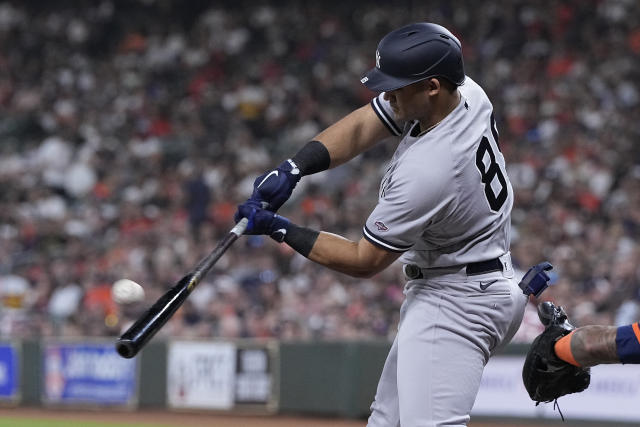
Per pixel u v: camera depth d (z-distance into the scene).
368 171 59.06
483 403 37.50
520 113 60.81
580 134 56.25
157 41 81.56
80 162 68.50
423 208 14.87
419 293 15.92
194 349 44.91
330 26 77.62
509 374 36.84
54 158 69.00
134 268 52.22
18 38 84.88
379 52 15.23
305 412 41.69
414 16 75.19
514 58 67.12
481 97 15.75
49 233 59.91
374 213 15.13
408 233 14.98
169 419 42.22
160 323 14.48
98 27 84.44
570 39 65.94
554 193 51.19
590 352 15.62
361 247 15.27
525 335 37.19
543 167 53.56
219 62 78.38
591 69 62.88
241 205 15.80
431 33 14.98
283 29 78.88
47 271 55.06
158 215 60.59
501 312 15.79
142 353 46.22
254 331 45.53
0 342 50.12
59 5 86.50
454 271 15.67
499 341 16.12
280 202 16.14
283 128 70.62
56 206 64.62
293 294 47.00
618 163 52.47
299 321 45.38
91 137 72.19
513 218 50.56
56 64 81.31
